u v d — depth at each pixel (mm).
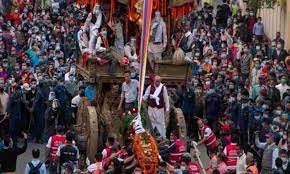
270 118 39406
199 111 42656
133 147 33406
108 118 37281
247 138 40094
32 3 64438
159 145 35469
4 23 57062
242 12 58906
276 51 49906
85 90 38969
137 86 37375
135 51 38562
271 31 55500
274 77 44188
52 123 41750
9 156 36062
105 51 37719
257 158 37531
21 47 53688
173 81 38469
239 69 48781
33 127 42188
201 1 63125
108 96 38031
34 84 43000
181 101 42531
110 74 37719
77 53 40406
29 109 42156
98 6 38344
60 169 34281
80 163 33344
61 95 42000
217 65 49125
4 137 37406
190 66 38594
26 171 32438
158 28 38375
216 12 60438
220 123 40875
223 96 43062
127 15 38531
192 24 56938
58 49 51031
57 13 60656
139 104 34469
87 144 37156
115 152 33781
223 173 33062
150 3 34375
